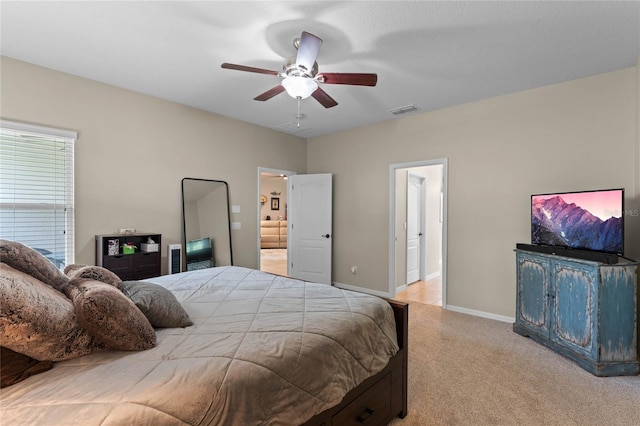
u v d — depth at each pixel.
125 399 0.93
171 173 3.94
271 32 2.41
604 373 2.40
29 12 2.18
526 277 3.18
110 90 3.42
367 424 1.65
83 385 0.99
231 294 2.12
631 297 2.45
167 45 2.61
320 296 2.08
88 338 1.20
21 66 2.87
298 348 1.35
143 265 3.46
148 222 3.73
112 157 3.44
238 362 1.18
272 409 1.17
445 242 4.11
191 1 2.06
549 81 3.27
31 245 2.98
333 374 1.42
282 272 6.74
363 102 3.91
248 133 4.85
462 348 2.91
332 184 5.42
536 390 2.23
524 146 3.52
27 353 1.05
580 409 2.02
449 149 4.09
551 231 3.06
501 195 3.69
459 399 2.12
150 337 1.30
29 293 1.05
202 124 4.25
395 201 4.76
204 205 4.27
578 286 2.59
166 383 1.02
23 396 0.93
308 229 5.50
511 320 3.60
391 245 4.73
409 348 2.91
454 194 4.05
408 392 2.21
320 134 5.56
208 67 3.01
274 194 12.20
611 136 3.03
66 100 3.12
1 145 2.84
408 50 2.65
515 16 2.18
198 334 1.45
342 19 2.23
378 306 1.94
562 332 2.73
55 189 3.10
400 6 2.09
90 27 2.36
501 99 3.68
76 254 3.19
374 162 4.89
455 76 3.15
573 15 2.16
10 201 2.88
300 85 2.33
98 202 3.34
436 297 4.78
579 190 3.20
